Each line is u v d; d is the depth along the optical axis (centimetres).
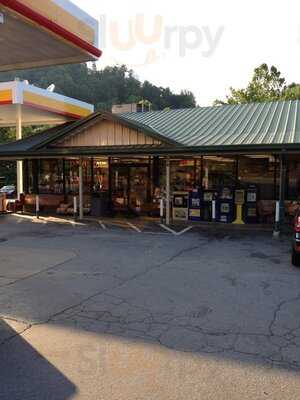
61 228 1480
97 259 968
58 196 2025
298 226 871
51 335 511
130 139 1582
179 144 1424
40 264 919
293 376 404
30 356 452
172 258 975
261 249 1080
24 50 630
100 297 670
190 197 1636
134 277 800
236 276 804
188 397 369
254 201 1557
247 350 462
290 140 1290
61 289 719
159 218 1722
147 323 549
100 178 1983
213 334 509
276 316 576
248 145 1312
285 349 465
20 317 576
